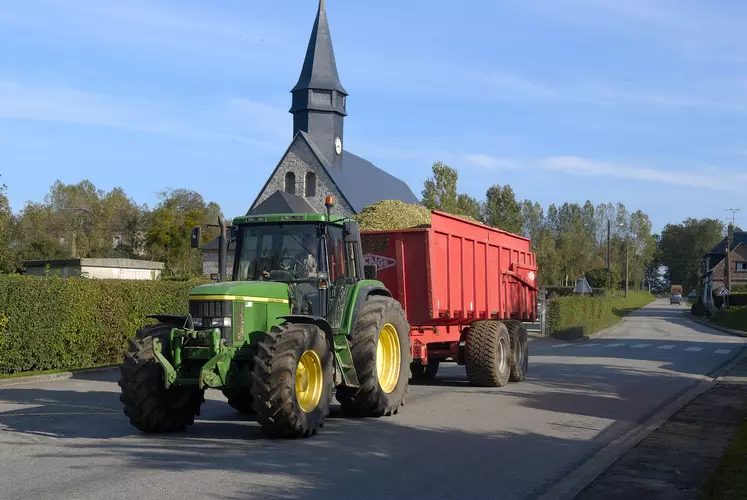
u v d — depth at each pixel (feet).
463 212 187.52
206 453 28.17
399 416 38.14
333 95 191.72
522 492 23.54
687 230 524.52
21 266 112.78
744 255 318.86
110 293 65.98
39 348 58.34
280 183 189.37
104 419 36.70
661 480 25.40
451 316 48.65
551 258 224.94
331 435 32.40
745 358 82.89
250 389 32.76
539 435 33.45
